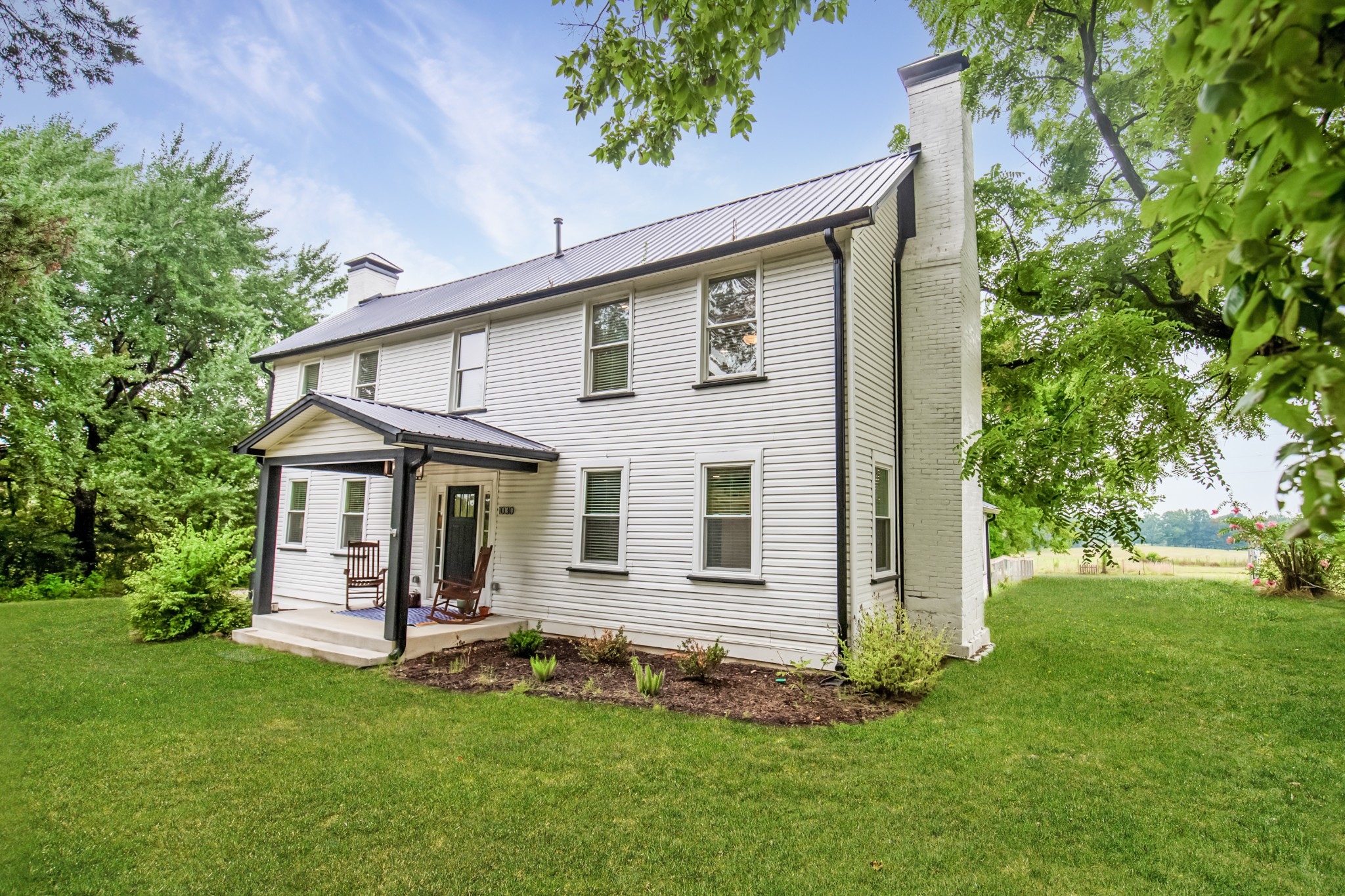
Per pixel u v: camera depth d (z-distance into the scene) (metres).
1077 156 12.00
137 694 7.54
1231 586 18.36
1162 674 8.62
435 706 7.11
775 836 4.27
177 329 21.22
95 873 3.79
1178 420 8.36
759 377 9.49
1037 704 7.32
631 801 4.77
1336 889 3.70
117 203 19.81
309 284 26.36
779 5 4.80
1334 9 1.00
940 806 4.72
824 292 9.16
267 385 19.91
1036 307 12.36
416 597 12.40
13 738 6.06
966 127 11.55
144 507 18.58
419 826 4.38
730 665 9.17
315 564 14.81
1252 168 1.16
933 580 10.24
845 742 6.04
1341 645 9.91
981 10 10.32
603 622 10.56
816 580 8.75
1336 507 1.06
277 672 8.71
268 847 4.10
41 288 15.33
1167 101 8.86
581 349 11.45
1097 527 9.07
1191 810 4.68
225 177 23.33
